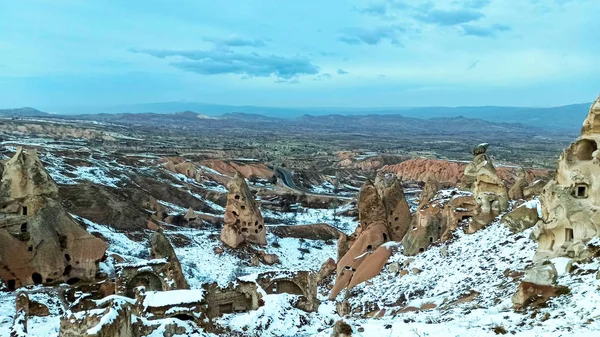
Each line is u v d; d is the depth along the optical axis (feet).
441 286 147.43
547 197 130.72
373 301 155.63
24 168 177.78
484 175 181.16
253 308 135.74
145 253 244.01
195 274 222.07
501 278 133.39
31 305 134.82
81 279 179.22
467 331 94.38
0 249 165.68
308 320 127.65
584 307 94.53
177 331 100.42
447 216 185.78
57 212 181.78
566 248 124.16
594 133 128.36
